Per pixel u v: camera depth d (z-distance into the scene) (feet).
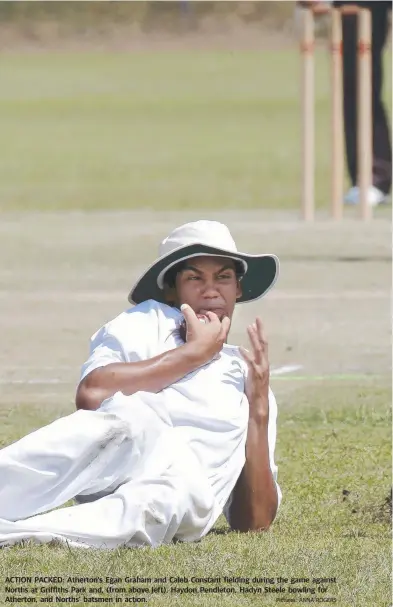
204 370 72.69
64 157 359.25
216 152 368.07
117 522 67.77
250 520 73.10
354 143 253.85
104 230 222.28
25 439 68.28
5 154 368.07
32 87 561.43
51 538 67.31
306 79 223.71
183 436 70.69
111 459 68.64
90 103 509.76
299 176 312.29
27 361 125.49
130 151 373.81
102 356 73.00
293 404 108.47
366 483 84.28
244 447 72.79
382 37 242.99
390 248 196.54
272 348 131.64
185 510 68.64
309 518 76.48
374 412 105.81
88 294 160.97
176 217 240.12
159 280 75.82
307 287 164.76
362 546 69.97
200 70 597.52
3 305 153.58
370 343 134.62
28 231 221.66
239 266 76.54
